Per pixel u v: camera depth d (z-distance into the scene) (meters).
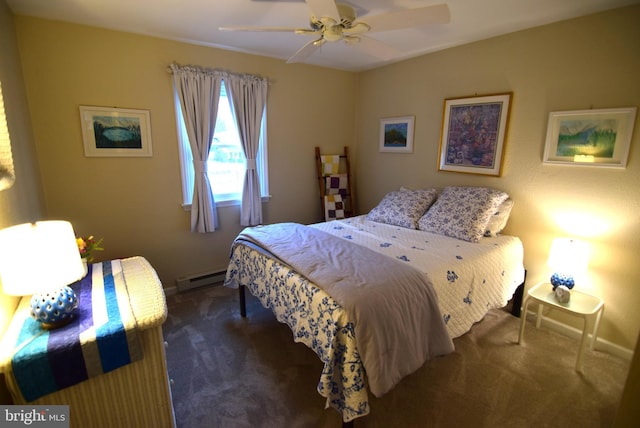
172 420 1.42
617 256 2.18
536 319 2.61
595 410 1.73
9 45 1.96
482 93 2.81
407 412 1.71
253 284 2.31
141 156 2.76
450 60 3.01
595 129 2.19
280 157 3.59
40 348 1.08
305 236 2.43
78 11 2.18
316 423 1.64
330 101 3.85
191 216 3.04
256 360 2.12
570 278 2.23
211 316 2.67
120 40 2.54
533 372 2.02
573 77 2.27
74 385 1.17
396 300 1.58
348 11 1.76
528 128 2.54
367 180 4.08
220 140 3.19
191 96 2.84
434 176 3.31
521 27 2.46
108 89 2.54
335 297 1.53
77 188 2.53
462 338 2.38
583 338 2.00
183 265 3.14
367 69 3.85
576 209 2.35
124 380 1.27
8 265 1.11
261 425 1.63
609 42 2.09
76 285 1.55
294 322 1.80
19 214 1.70
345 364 1.44
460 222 2.64
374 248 2.33
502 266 2.35
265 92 3.28
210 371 2.01
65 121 2.41
